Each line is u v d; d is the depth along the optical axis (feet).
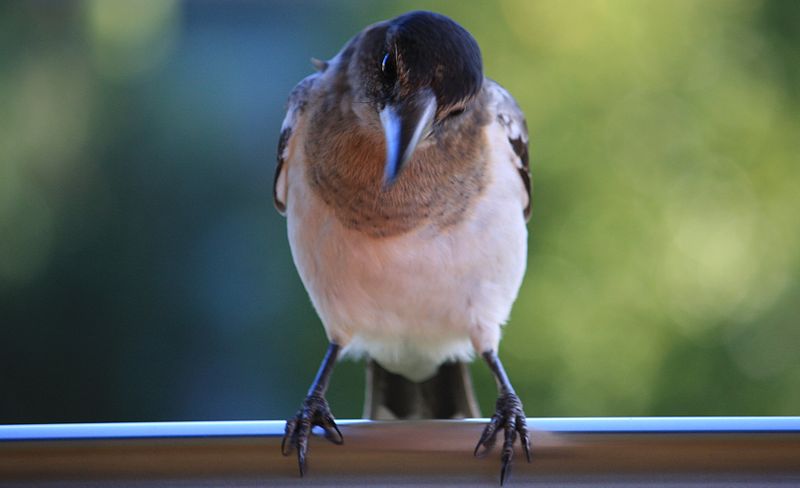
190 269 50.78
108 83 53.72
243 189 53.01
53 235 50.14
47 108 52.16
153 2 56.75
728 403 38.17
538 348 36.94
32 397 49.42
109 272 50.31
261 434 14.46
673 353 37.88
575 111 38.01
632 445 14.25
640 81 38.37
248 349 48.19
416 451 14.64
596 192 37.81
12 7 53.01
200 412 49.06
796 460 13.94
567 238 37.47
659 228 38.06
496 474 14.61
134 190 51.49
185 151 52.95
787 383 38.42
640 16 38.45
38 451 13.99
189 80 56.29
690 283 38.37
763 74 39.58
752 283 38.73
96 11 54.95
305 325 41.32
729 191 38.86
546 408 36.91
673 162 38.65
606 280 37.52
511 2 38.11
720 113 38.99
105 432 14.12
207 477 14.17
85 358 49.55
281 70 58.39
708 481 14.12
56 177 50.88
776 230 38.96
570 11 38.04
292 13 59.77
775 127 39.34
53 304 49.73
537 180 37.60
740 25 39.52
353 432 14.66
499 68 38.06
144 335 49.98
